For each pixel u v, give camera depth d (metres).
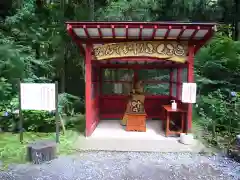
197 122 6.70
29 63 7.91
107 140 5.27
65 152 4.69
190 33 5.04
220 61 7.92
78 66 9.59
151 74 8.17
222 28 9.52
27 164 4.13
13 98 6.50
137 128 6.07
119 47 5.31
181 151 4.81
